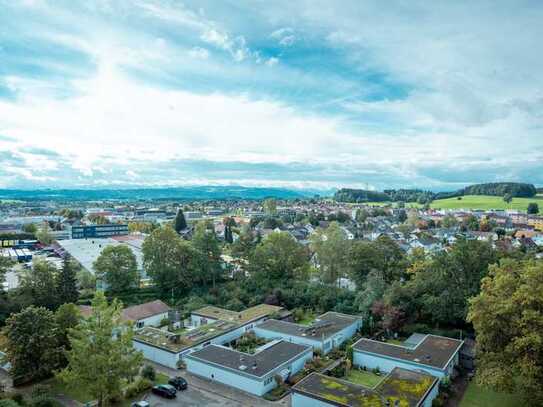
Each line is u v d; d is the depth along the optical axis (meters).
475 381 40.72
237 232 168.62
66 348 48.34
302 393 38.75
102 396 39.44
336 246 80.19
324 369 48.31
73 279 69.50
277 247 85.25
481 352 41.41
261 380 42.31
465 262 58.78
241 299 76.94
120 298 78.12
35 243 155.50
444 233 176.12
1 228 184.25
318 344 53.59
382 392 38.62
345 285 89.00
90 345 38.66
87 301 73.38
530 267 40.44
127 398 41.78
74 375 38.03
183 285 83.81
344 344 56.50
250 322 62.31
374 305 60.47
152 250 81.44
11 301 62.22
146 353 52.78
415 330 58.91
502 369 36.69
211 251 85.62
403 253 83.81
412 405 36.03
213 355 48.94
